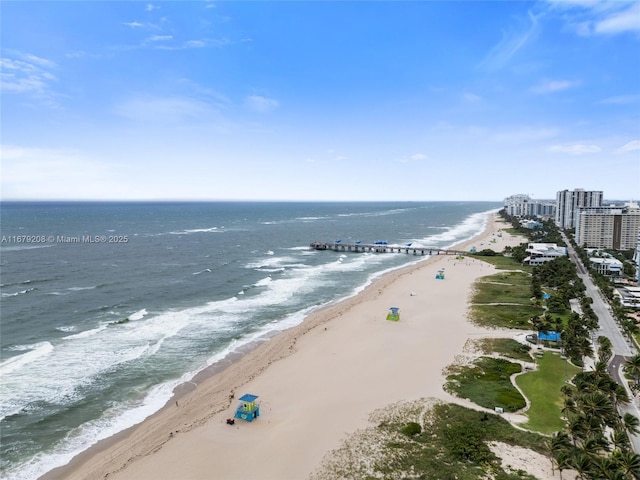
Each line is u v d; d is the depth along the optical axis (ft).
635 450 129.59
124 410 162.20
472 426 142.10
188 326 255.70
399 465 123.24
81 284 352.49
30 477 125.29
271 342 232.73
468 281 377.71
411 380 180.55
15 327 245.24
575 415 143.95
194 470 125.49
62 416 156.56
